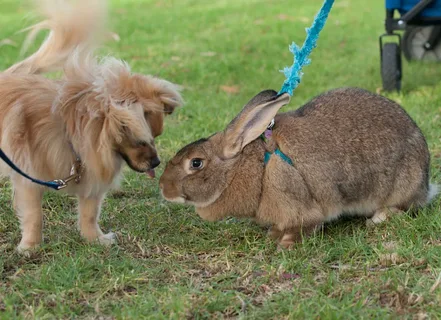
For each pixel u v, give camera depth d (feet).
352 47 43.24
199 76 37.40
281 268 15.31
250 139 16.70
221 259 16.49
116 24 52.75
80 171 16.25
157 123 15.81
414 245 16.22
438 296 13.51
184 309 13.43
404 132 18.02
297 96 33.14
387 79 31.94
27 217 16.98
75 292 14.48
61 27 17.49
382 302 13.80
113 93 15.19
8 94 16.01
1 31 48.75
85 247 17.02
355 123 17.53
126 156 15.71
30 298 14.38
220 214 17.34
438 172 21.45
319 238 17.28
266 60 40.63
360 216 18.85
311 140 17.01
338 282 14.69
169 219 19.20
